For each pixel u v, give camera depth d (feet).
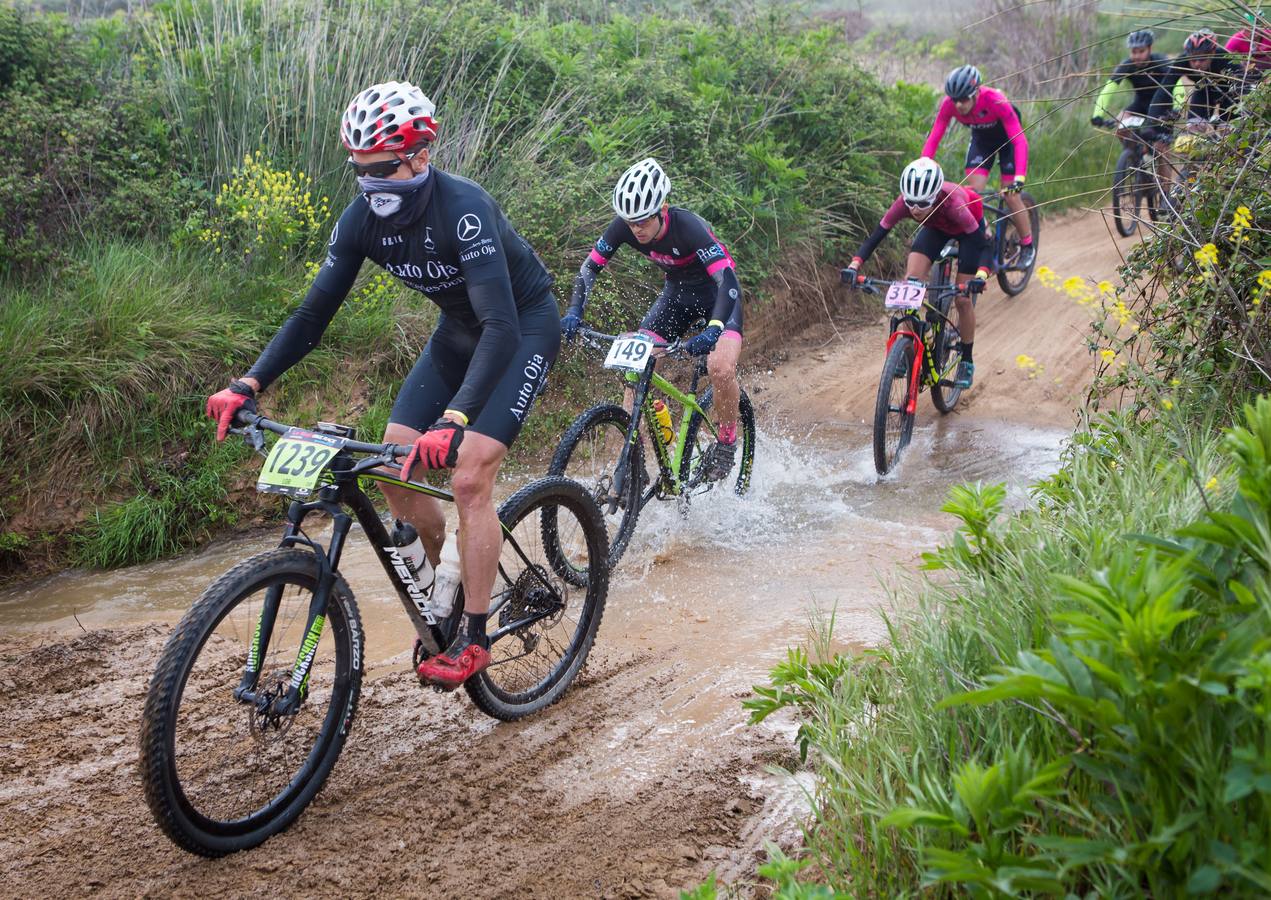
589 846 9.22
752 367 26.48
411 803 9.93
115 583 16.06
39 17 23.62
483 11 28.66
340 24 25.94
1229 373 12.25
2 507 16.60
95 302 18.69
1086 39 38.99
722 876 8.72
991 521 10.48
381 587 15.49
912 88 36.86
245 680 9.19
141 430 17.80
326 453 9.09
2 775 10.52
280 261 21.22
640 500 16.21
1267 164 12.60
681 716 11.46
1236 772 5.29
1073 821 6.55
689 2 35.86
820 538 16.75
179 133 23.32
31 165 20.63
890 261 31.76
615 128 26.61
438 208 10.18
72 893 8.66
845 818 7.79
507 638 12.67
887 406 19.16
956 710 8.08
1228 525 6.46
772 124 30.94
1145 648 5.82
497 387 10.78
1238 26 12.96
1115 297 13.74
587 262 17.35
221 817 9.46
